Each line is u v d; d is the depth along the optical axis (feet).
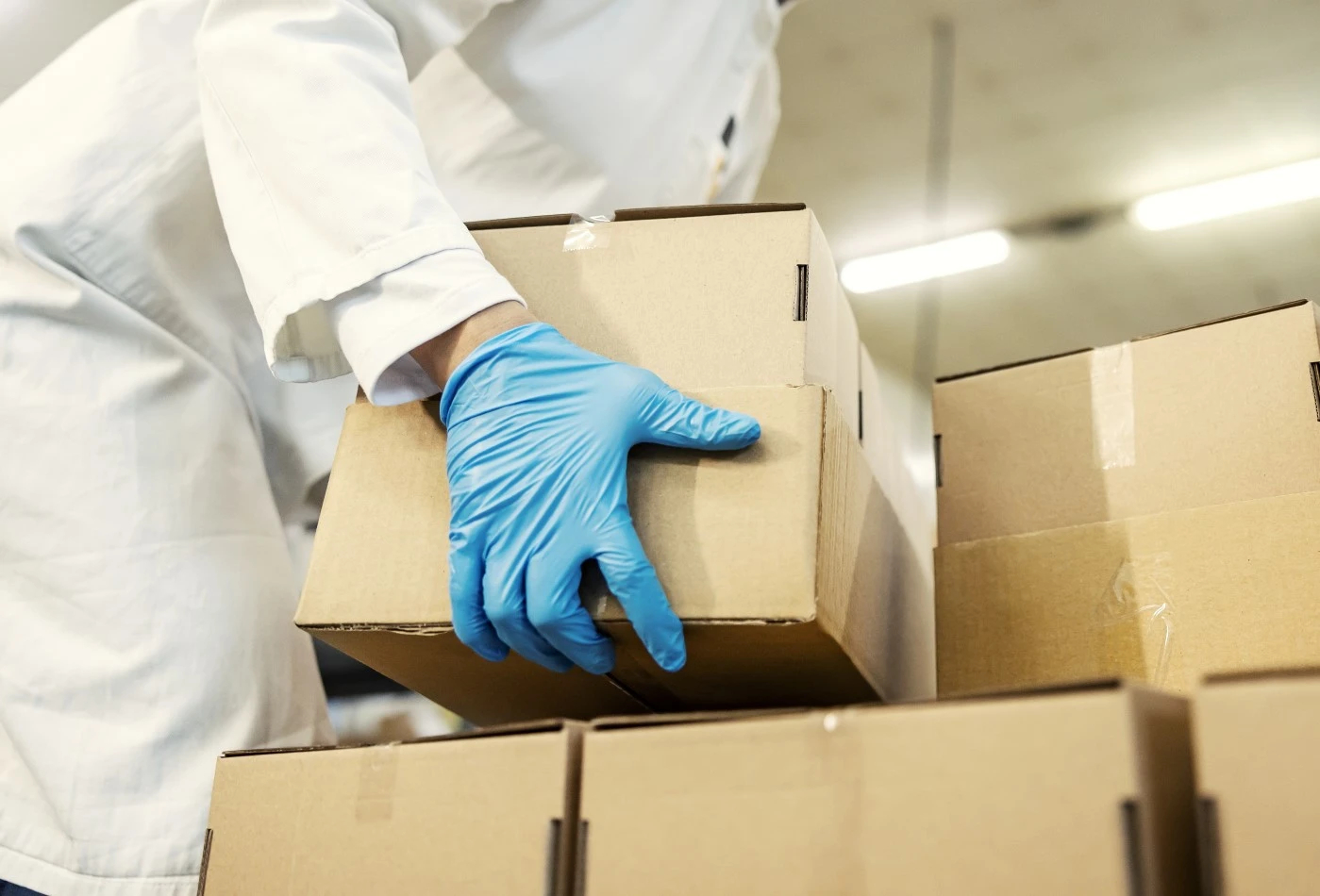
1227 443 2.64
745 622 2.15
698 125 4.28
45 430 2.96
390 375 2.59
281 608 3.16
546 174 3.81
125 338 3.08
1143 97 10.48
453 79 3.61
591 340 2.60
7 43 3.66
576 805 1.97
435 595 2.41
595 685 2.70
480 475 2.36
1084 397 2.95
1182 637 2.52
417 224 2.60
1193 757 1.63
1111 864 1.45
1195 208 11.58
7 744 2.94
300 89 2.72
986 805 1.57
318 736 3.17
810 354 2.47
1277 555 2.46
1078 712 1.54
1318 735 1.40
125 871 2.72
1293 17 9.43
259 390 3.42
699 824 1.79
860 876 1.64
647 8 3.81
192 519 3.02
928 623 3.48
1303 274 12.58
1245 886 1.39
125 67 3.10
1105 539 2.74
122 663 2.85
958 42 10.03
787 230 2.56
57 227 2.96
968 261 12.76
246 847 2.33
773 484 2.25
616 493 2.29
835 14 9.89
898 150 11.39
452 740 2.13
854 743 1.72
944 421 3.19
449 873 2.01
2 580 2.94
